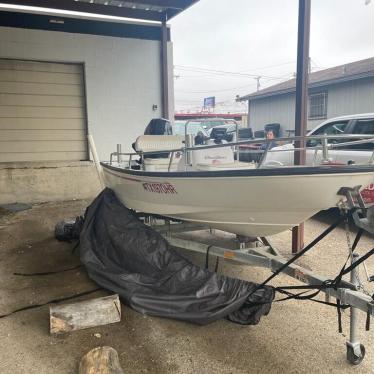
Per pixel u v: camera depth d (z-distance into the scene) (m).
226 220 3.19
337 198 2.54
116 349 2.61
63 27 7.70
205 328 2.88
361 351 2.44
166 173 3.16
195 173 2.92
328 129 5.65
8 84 7.66
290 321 2.96
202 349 2.61
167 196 3.40
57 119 8.08
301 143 4.26
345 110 14.25
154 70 8.55
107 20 8.02
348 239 2.46
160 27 8.48
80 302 2.97
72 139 8.23
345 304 2.42
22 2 7.08
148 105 8.59
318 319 2.99
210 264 4.19
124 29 8.19
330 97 14.84
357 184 2.46
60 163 7.86
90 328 2.87
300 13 4.07
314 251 4.46
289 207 2.72
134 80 8.40
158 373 2.36
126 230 3.59
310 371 2.37
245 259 3.22
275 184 2.54
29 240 5.20
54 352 2.59
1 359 2.52
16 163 7.62
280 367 2.41
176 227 4.04
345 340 2.70
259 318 2.84
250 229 3.19
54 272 4.00
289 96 16.75
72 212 6.86
